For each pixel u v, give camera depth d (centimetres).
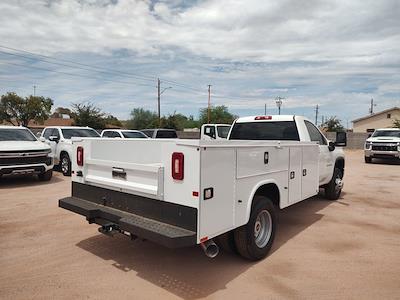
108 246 507
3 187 991
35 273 415
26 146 1024
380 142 1839
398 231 600
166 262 451
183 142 356
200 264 445
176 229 359
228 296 364
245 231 429
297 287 386
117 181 434
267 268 436
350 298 363
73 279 400
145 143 413
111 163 438
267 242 472
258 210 444
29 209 721
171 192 369
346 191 994
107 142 461
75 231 575
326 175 782
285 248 509
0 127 1149
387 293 375
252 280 402
